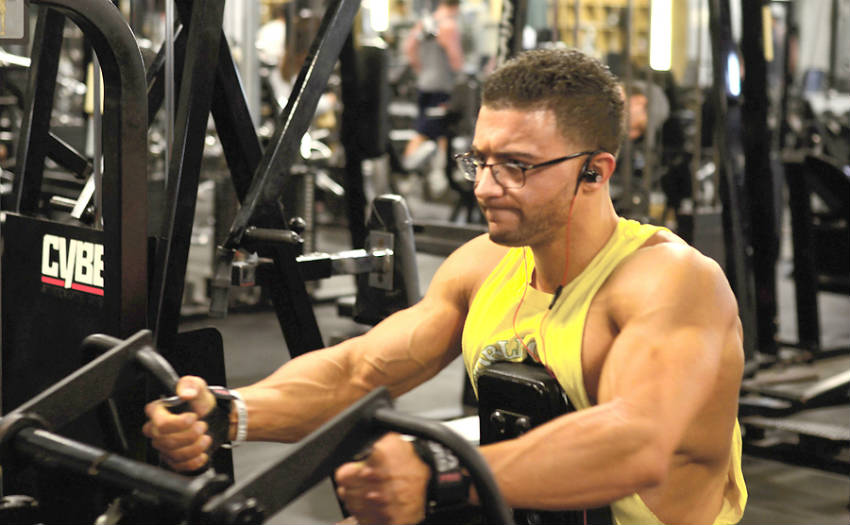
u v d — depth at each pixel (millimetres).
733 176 3689
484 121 1344
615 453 1176
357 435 1124
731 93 3670
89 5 1594
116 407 1636
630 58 4074
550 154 1312
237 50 5207
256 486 1043
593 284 1382
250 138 2107
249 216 2029
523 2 3596
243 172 2139
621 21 8367
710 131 5934
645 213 4145
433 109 7656
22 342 1993
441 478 1118
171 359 1870
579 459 1175
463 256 1640
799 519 2910
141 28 6078
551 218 1345
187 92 1811
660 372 1235
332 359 1566
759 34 3992
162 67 2256
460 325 1615
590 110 1325
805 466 3391
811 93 7117
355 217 4027
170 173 1821
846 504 3033
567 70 1324
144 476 1080
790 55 5773
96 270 1812
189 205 1839
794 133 6699
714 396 1372
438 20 7641
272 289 2207
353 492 1123
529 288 1454
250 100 4656
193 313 5016
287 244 1991
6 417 1222
